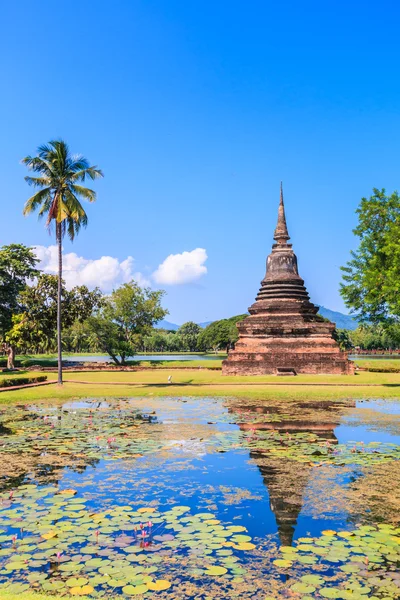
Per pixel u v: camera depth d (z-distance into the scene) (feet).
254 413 71.87
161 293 216.95
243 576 23.34
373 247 113.29
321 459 44.04
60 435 55.36
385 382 115.44
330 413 71.72
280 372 135.23
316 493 35.01
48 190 110.32
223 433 56.34
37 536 27.58
